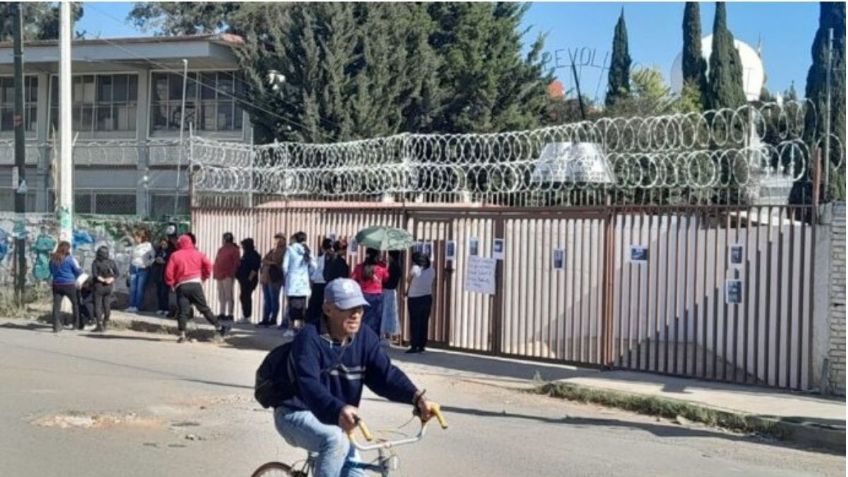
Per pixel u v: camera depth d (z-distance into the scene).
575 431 11.56
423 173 24.28
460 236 18.03
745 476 9.58
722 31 37.16
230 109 36.03
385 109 35.00
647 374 15.30
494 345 17.41
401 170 23.11
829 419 11.77
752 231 14.30
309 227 21.09
